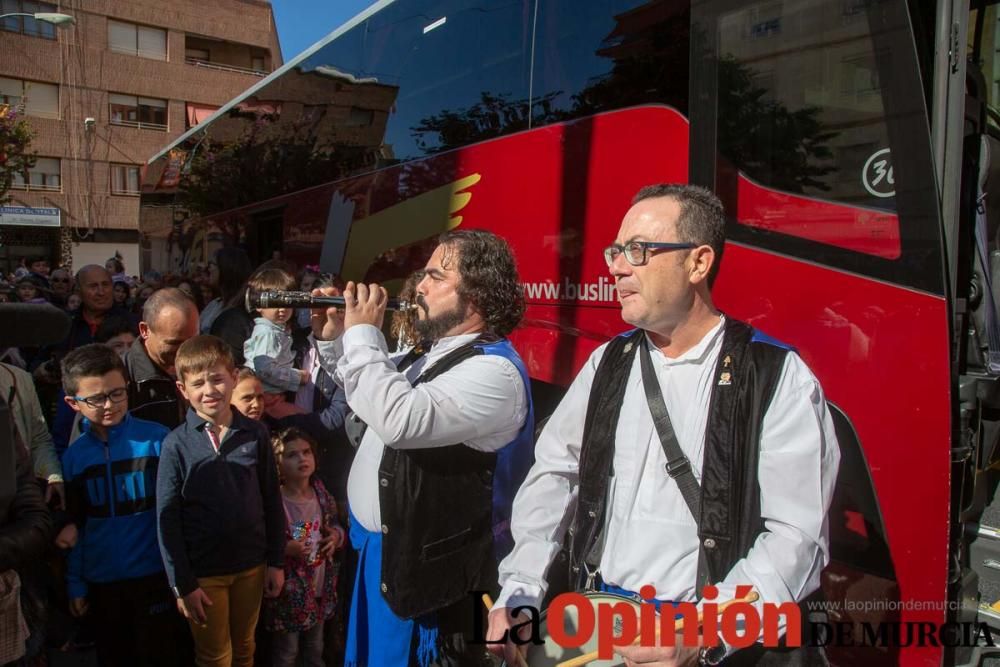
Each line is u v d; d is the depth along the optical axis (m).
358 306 2.10
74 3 28.25
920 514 2.06
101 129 29.45
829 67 2.36
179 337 3.06
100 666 2.79
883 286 2.18
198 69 31.28
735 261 2.60
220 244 8.00
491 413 2.00
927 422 2.05
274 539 2.84
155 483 2.79
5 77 27.33
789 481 1.43
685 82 2.88
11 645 1.94
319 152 5.81
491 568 2.13
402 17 4.80
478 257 2.15
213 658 2.67
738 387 1.50
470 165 4.02
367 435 2.34
